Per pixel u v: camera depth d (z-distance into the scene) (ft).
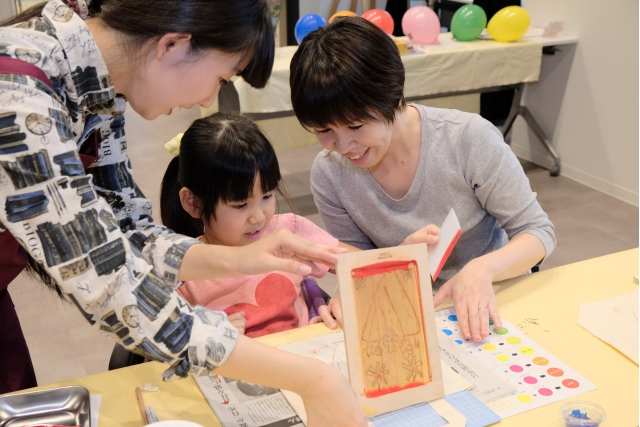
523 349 3.51
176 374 2.54
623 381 3.22
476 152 4.29
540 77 12.09
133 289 2.41
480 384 3.22
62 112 2.36
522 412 3.03
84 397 3.09
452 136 4.33
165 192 4.60
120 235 2.43
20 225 2.27
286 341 3.67
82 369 6.94
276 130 9.71
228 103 9.08
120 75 2.65
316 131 3.89
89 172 3.38
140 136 14.24
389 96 3.64
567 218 10.28
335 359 3.46
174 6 2.40
